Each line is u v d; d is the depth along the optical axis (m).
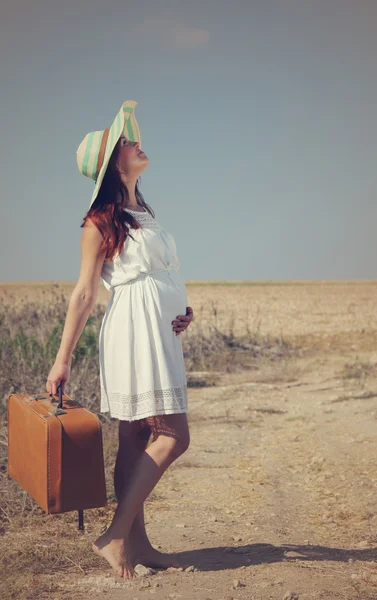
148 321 3.07
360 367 12.45
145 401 3.02
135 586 3.03
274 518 4.45
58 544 3.72
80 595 2.95
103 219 3.06
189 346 13.56
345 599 2.85
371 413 8.04
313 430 7.36
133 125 3.54
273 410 8.75
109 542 3.13
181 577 3.18
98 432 2.84
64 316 11.54
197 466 6.00
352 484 5.19
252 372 12.47
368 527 4.16
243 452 6.53
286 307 35.09
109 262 3.15
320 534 4.09
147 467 3.10
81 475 2.81
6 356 7.90
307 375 12.04
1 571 3.31
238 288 78.81
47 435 2.77
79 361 7.82
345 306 36.03
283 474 5.68
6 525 4.15
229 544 3.89
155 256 3.14
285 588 3.00
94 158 3.21
